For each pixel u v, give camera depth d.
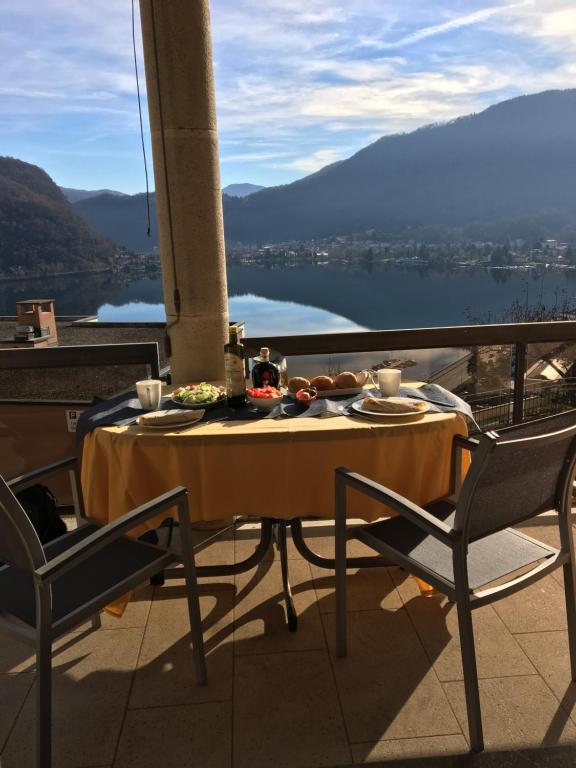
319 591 2.23
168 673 1.79
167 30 2.39
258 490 1.89
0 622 1.39
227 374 2.13
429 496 1.98
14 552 1.33
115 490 1.91
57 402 2.79
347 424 1.90
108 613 2.01
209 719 1.59
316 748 1.48
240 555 2.52
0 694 1.71
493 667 1.77
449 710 1.60
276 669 1.79
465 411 2.05
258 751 1.47
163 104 2.48
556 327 2.87
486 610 2.06
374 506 1.94
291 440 1.85
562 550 1.64
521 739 1.49
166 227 2.64
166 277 2.72
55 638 1.33
